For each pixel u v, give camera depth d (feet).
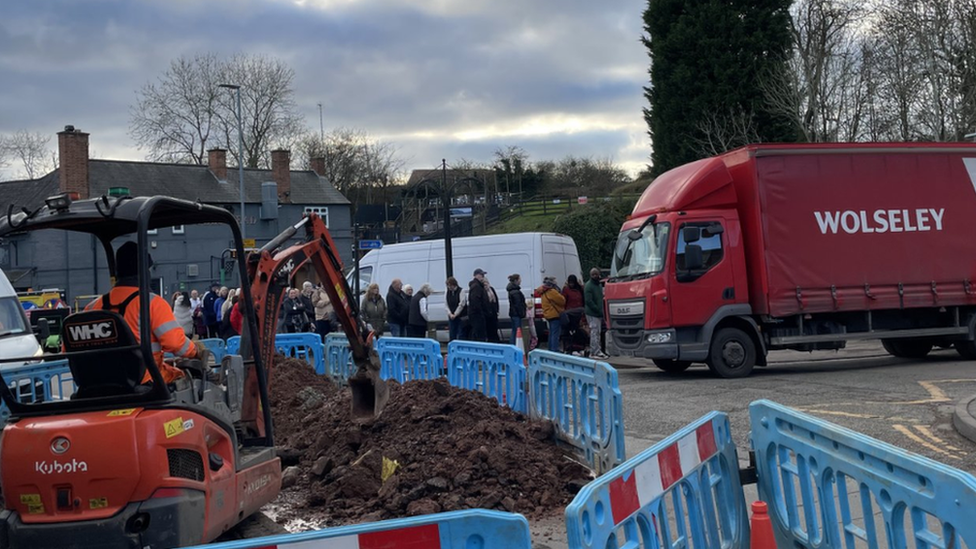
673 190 48.57
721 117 101.71
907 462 11.39
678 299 47.01
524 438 26.73
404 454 25.44
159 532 16.87
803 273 47.37
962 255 49.47
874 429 30.22
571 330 60.85
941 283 49.08
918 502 11.21
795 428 14.52
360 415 28.68
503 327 68.33
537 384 29.68
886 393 38.34
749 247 48.01
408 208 157.48
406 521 9.64
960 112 82.84
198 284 149.38
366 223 197.57
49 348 36.91
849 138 93.81
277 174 170.71
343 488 24.48
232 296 55.06
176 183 163.94
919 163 49.26
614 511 11.71
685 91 104.47
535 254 68.39
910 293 48.67
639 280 48.14
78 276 139.54
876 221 48.49
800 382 43.68
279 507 24.41
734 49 101.81
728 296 47.32
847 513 13.19
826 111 94.02
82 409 17.52
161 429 17.25
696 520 14.42
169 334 18.44
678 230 47.29
